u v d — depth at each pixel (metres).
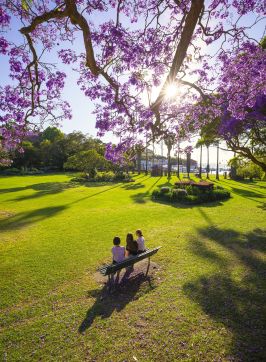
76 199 26.05
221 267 9.26
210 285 7.92
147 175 62.19
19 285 8.27
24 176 60.28
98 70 4.04
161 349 5.29
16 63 4.68
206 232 13.78
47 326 6.16
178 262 9.78
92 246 11.76
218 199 24.94
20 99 5.13
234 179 50.25
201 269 9.11
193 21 3.46
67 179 51.25
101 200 25.38
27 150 71.88
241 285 7.87
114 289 7.82
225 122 9.16
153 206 21.88
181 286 7.90
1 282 8.48
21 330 6.04
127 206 21.97
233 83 4.75
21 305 7.15
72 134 76.44
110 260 10.13
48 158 76.81
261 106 6.82
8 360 5.12
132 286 8.01
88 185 40.25
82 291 7.80
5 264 9.91
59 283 8.36
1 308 7.02
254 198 25.84
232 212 19.03
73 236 13.31
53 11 3.79
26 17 4.47
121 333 5.82
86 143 74.94
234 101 4.75
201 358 5.01
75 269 9.38
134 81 4.28
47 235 13.58
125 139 4.43
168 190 26.56
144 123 4.23
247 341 5.42
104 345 5.46
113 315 6.52
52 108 5.46
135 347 5.38
